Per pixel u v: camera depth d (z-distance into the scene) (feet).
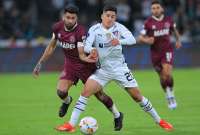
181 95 166.81
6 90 185.06
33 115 130.00
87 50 97.71
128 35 97.81
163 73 138.41
